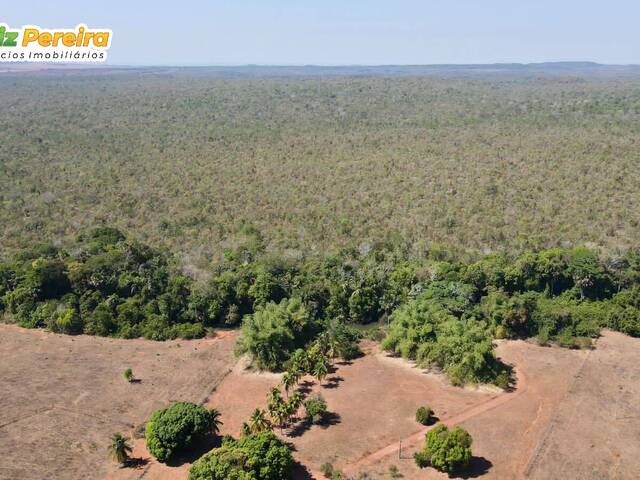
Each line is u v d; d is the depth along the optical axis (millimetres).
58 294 99938
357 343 90562
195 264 108688
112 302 96812
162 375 80688
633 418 69375
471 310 92125
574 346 87312
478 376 77312
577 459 62125
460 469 60344
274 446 57438
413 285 99875
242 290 97688
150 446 62125
